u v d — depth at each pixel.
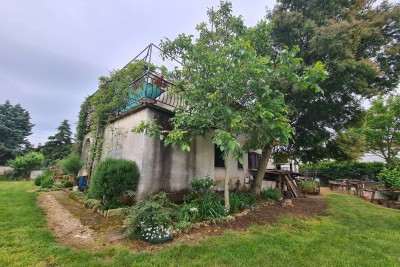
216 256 3.04
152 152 5.86
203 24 7.19
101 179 5.29
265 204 6.88
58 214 4.89
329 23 6.73
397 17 7.29
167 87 6.64
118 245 3.32
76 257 2.85
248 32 6.39
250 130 5.27
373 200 8.95
